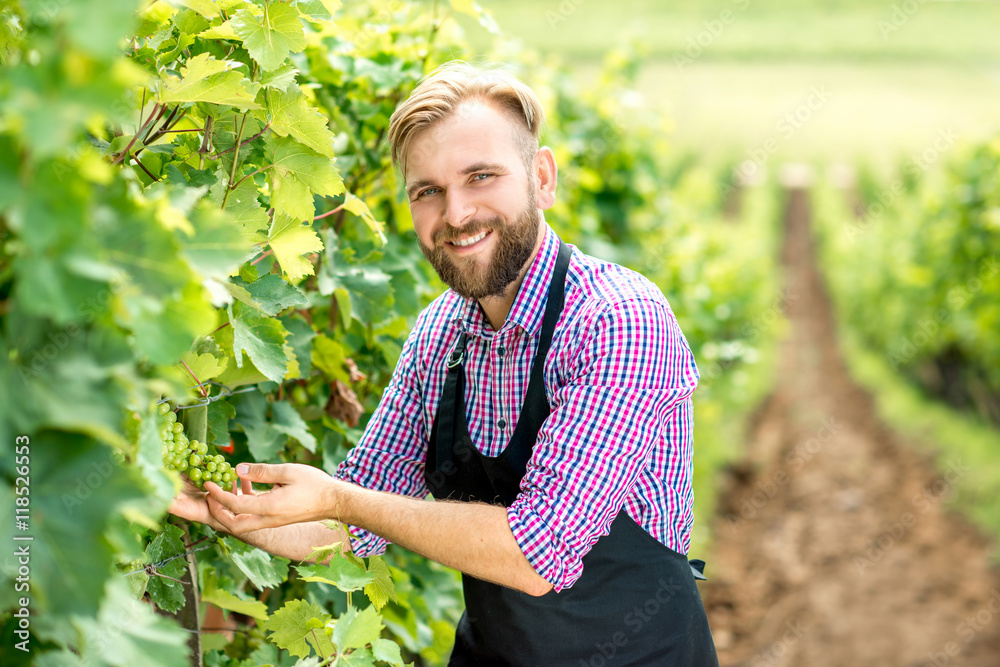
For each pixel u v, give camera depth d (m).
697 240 9.05
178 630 0.95
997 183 9.53
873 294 14.83
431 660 2.68
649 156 7.11
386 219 2.62
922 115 38.34
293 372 1.71
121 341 0.82
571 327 1.58
